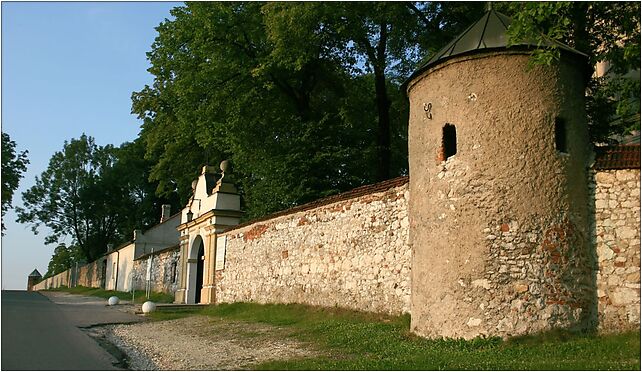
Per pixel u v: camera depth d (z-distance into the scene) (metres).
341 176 25.86
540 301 11.55
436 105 13.06
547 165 12.04
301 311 18.36
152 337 15.91
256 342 14.22
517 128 12.16
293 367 10.29
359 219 16.98
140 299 33.31
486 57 12.51
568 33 15.45
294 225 20.03
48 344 13.48
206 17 25.83
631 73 18.11
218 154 35.91
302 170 25.19
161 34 30.00
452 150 13.03
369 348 12.30
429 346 11.77
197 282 28.31
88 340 14.62
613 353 10.35
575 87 12.73
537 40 12.29
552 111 12.29
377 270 16.08
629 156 12.30
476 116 12.41
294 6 22.08
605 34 15.63
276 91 27.97
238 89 27.41
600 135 16.27
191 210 29.36
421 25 24.25
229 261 24.48
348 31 24.05
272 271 21.05
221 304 23.67
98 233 61.88
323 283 18.12
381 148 26.09
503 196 11.98
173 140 36.56
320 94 29.61
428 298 12.63
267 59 25.67
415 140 13.70
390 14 22.94
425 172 13.16
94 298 36.75
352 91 28.56
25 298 33.22
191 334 16.45
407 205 15.35
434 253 12.62
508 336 11.47
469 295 11.91
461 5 22.91
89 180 60.47
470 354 10.77
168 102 33.28
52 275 89.62
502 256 11.79
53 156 61.56
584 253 12.05
